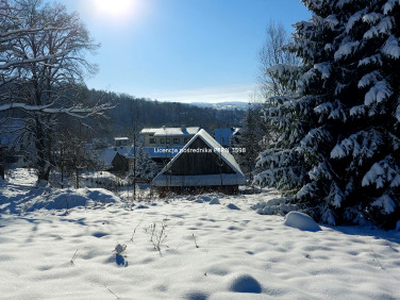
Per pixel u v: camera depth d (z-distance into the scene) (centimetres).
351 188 759
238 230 611
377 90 691
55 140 2081
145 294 290
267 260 413
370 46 745
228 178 2358
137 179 3656
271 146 978
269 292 300
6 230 542
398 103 693
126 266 374
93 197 1026
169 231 571
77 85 2198
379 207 693
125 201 1049
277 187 880
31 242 468
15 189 1422
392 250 488
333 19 788
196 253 422
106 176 3297
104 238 513
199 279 324
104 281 322
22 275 331
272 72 890
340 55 762
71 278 328
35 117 1964
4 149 1897
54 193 984
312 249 479
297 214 679
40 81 2020
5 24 1612
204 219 712
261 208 894
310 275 365
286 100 898
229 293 292
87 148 2230
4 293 280
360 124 798
